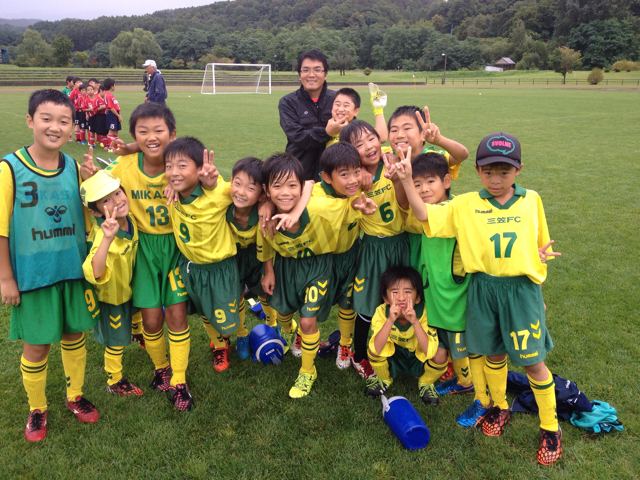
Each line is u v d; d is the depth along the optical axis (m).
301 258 3.04
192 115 19.92
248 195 2.67
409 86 52.00
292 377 3.28
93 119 11.64
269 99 31.17
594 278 4.73
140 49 84.31
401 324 2.99
